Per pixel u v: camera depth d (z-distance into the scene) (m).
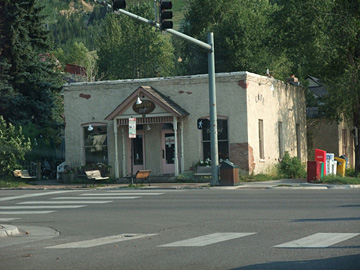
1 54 51.50
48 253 13.71
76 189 34.88
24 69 52.28
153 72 103.62
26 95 53.19
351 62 45.44
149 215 21.45
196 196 27.34
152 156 41.28
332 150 54.41
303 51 45.28
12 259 13.06
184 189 32.69
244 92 39.00
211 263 11.55
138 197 27.80
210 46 33.69
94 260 12.41
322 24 42.56
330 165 39.41
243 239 14.84
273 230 16.39
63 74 62.16
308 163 35.19
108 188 34.62
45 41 54.97
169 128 40.97
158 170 41.06
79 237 16.86
